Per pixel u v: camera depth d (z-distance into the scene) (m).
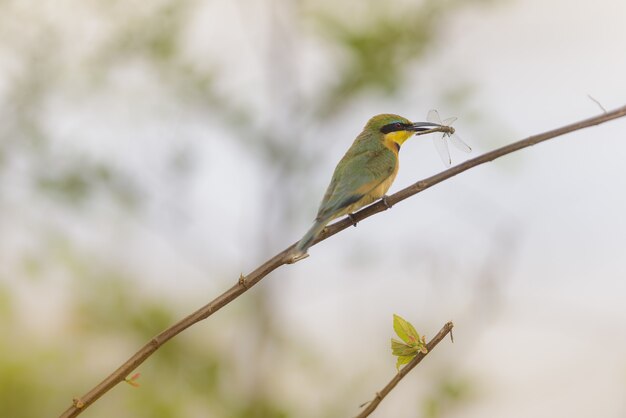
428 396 13.07
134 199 14.52
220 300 5.46
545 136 5.78
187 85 14.88
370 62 15.14
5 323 13.84
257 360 14.97
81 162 14.50
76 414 5.08
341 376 14.17
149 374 14.23
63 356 13.91
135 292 14.45
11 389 13.47
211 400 14.34
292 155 15.28
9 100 14.84
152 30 14.84
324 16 15.27
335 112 15.68
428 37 15.24
